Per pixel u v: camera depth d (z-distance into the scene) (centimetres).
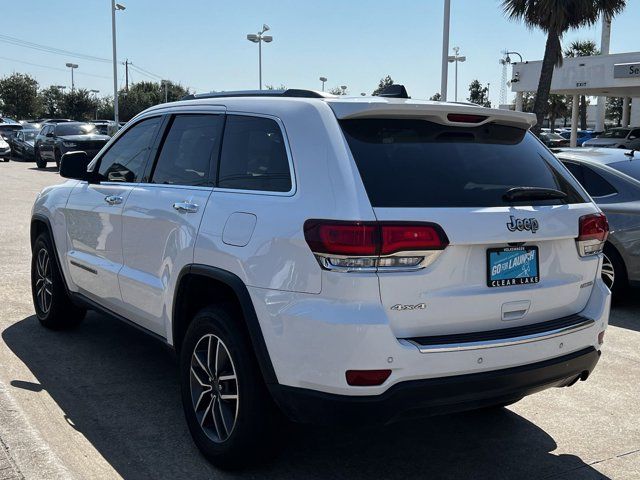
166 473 355
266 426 340
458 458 384
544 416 446
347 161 317
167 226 400
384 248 297
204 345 375
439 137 349
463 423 432
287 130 348
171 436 398
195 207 381
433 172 329
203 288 385
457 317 316
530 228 333
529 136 394
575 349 356
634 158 740
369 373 296
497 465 377
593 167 725
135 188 451
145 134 471
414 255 303
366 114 332
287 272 315
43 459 338
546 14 2120
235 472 359
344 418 302
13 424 376
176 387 470
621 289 696
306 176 326
